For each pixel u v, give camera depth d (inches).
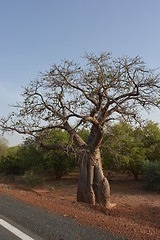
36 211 307.4
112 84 425.4
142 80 427.8
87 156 456.8
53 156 966.4
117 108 432.1
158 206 478.0
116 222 263.7
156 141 889.5
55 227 232.4
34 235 213.5
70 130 438.9
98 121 440.5
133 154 802.8
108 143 524.4
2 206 345.1
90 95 432.1
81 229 226.1
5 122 441.7
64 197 590.9
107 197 452.8
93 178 458.9
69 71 430.3
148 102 430.9
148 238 203.0
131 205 493.0
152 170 731.4
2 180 1120.8
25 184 944.9
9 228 234.5
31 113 438.9
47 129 445.7
